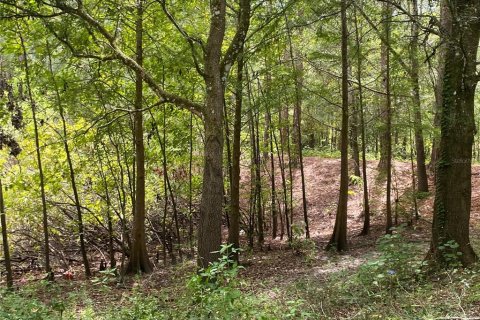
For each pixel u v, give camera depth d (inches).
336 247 474.6
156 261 557.6
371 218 655.8
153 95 489.7
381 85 589.6
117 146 501.7
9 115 421.7
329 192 856.3
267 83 481.1
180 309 219.9
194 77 470.9
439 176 271.9
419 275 251.0
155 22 438.0
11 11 333.7
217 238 333.4
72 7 338.3
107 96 456.4
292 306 210.8
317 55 482.3
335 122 794.8
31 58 436.1
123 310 245.9
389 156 541.6
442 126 270.5
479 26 257.8
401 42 493.4
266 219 751.7
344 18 461.1
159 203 639.8
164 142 515.2
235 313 182.9
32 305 230.2
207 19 468.8
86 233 582.6
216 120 338.3
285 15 402.9
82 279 456.1
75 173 510.0
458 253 247.8
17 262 555.2
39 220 532.4
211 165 335.6
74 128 487.5
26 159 487.2
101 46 369.7
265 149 601.6
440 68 484.1
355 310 216.5
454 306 192.4
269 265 431.8
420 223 553.0
